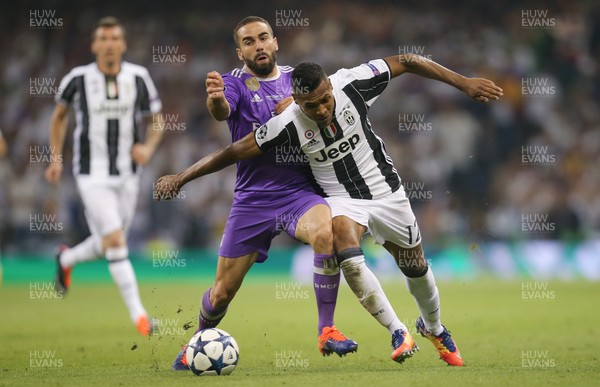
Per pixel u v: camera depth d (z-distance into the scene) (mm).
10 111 85562
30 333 34625
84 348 29297
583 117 89188
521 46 92688
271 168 23344
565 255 76000
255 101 23656
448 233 78438
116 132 37125
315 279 22484
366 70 22984
